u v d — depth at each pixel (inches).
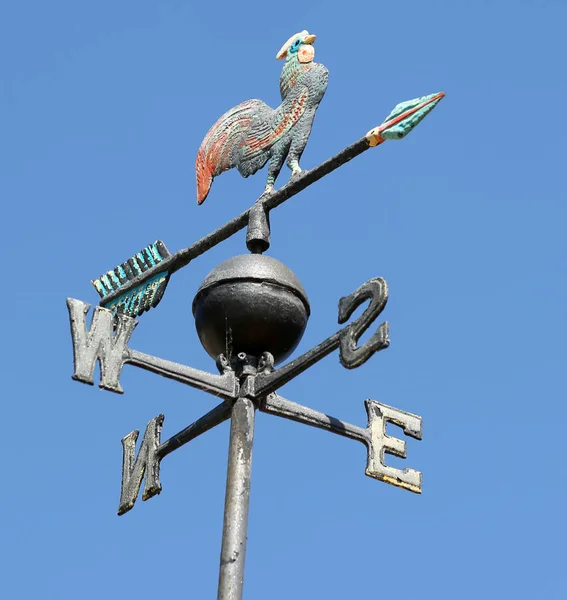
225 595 414.3
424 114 450.0
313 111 500.1
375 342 408.5
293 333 469.7
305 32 514.9
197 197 520.7
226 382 449.4
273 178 498.9
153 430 488.4
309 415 462.0
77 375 410.6
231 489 432.1
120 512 484.7
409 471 478.6
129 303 521.3
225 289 464.1
